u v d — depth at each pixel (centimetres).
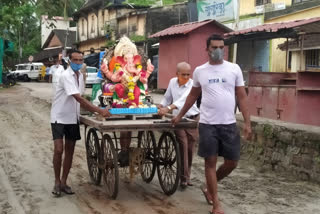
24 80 4094
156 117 633
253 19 1895
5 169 743
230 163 515
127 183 667
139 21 3003
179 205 554
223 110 495
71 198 583
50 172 725
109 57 620
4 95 2302
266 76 1155
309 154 676
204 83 500
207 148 497
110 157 586
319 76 952
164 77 2141
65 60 608
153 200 577
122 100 607
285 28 1040
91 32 4197
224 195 601
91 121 577
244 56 1891
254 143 817
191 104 536
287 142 727
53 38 5419
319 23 1001
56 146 581
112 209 538
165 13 2781
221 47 489
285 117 984
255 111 1102
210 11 2177
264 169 759
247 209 541
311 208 547
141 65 630
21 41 5909
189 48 1922
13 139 1040
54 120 582
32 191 614
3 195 594
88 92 2262
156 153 631
